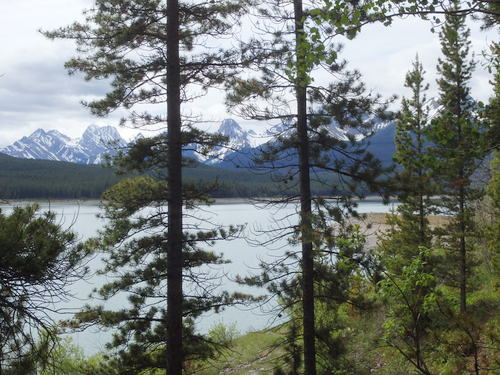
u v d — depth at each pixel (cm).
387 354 1026
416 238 1797
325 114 1182
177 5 1198
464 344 590
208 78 1254
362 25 514
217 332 2369
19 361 658
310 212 1143
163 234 1226
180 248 1200
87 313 1195
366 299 1209
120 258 1198
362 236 772
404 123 1545
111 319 1191
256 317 3272
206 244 1256
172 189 1191
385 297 680
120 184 1211
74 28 1181
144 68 1207
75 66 1198
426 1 475
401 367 1241
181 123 1211
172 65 1191
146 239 1206
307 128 1214
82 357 1734
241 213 15038
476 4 479
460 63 1648
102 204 1202
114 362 1231
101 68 1208
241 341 2330
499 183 1454
